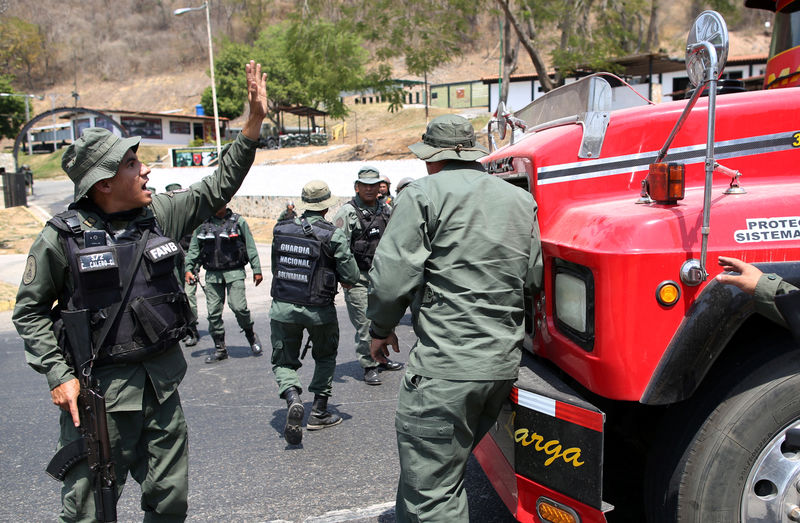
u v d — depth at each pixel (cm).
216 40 8156
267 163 3641
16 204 2944
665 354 223
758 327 239
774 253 226
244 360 681
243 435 466
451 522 239
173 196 278
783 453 224
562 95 326
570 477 232
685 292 224
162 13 12769
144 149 5694
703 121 277
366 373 583
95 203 255
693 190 270
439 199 247
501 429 270
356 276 464
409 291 242
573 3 2072
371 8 2056
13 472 414
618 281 224
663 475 241
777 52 384
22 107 7181
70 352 246
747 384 226
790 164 277
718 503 228
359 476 392
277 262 461
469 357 236
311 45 2177
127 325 246
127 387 248
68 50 12631
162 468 264
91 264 241
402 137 3516
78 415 241
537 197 286
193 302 752
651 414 287
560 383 259
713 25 221
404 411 246
